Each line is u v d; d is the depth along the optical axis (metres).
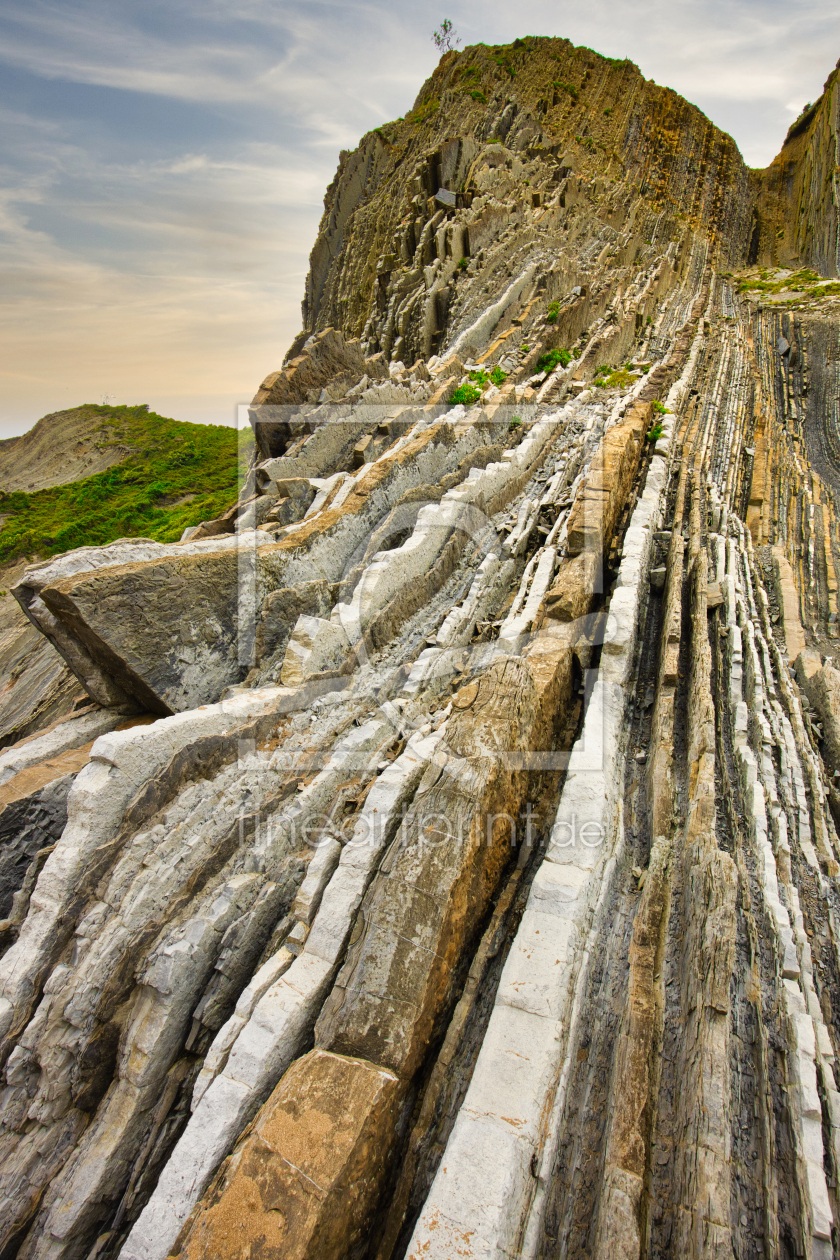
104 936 5.12
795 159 56.69
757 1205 3.65
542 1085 3.83
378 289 32.16
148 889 5.32
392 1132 3.93
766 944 4.82
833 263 42.59
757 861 5.45
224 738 6.21
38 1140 4.95
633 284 31.06
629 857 5.80
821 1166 3.58
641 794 6.37
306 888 5.36
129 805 5.59
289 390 13.48
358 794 6.18
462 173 33.09
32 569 6.59
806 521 16.84
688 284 37.88
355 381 14.31
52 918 5.24
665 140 49.25
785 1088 4.01
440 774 4.87
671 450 15.09
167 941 5.19
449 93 46.91
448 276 26.47
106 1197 4.81
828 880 5.60
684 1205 3.50
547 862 5.03
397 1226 3.82
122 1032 5.10
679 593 8.80
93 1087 5.07
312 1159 3.53
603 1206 3.61
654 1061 4.19
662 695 7.14
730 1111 3.86
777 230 54.38
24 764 6.73
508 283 24.08
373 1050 4.15
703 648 7.70
